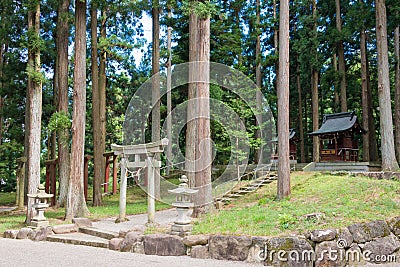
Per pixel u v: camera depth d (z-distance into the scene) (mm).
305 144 26844
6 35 18000
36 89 10781
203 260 6117
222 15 9914
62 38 14211
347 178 11148
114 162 17969
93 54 15398
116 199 16609
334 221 6348
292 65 25438
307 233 5883
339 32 19031
